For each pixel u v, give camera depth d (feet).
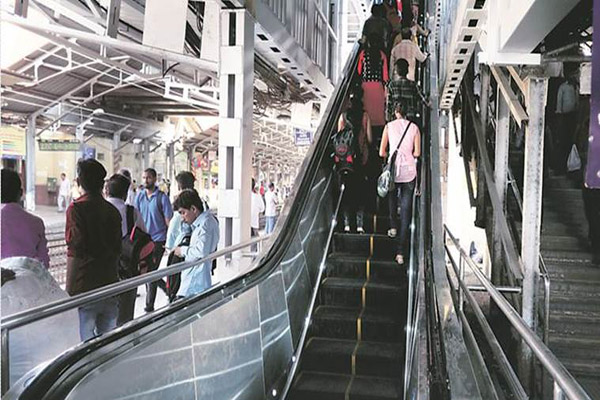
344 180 19.57
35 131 45.42
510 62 13.80
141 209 20.93
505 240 18.16
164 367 8.25
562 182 24.80
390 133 17.47
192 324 9.23
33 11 24.02
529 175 16.74
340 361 14.03
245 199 18.37
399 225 19.03
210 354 9.75
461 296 17.60
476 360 11.38
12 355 9.46
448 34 26.05
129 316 15.11
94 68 36.40
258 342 11.87
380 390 12.94
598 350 17.03
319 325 15.31
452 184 40.24
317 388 13.05
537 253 16.79
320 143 18.63
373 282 16.87
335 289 16.49
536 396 16.02
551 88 25.54
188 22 24.79
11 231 10.87
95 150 52.16
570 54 13.73
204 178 84.43
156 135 59.88
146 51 18.47
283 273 13.92
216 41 18.67
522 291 16.93
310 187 16.62
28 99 41.16
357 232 19.17
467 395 7.91
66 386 5.85
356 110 20.63
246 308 11.46
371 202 21.24
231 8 17.84
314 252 17.10
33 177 44.75
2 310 9.64
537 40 12.58
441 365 8.72
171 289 18.12
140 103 50.29
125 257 15.55
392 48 25.23
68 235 12.12
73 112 45.91
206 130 70.13
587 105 22.74
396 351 14.06
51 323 10.37
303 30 28.14
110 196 16.05
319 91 34.12
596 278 19.74
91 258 12.12
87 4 22.21
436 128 20.33
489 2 13.78
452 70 25.11
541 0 10.00
